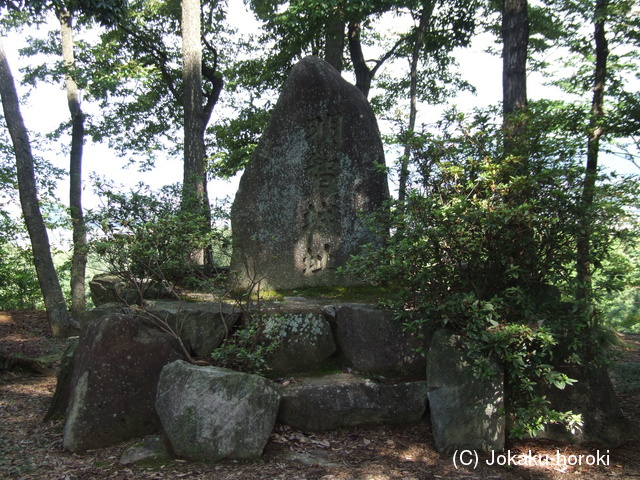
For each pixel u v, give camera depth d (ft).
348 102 21.40
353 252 21.08
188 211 20.06
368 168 21.29
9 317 38.93
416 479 11.69
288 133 21.40
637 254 16.74
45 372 22.76
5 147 38.47
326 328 16.37
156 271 18.47
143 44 47.01
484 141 15.06
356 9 34.22
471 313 13.29
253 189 21.34
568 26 25.05
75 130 41.45
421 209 13.97
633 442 14.05
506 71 23.25
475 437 13.16
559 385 12.31
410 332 15.78
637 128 20.89
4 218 38.99
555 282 13.52
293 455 12.77
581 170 13.84
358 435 13.96
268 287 20.97
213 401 12.63
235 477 11.55
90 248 18.39
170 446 12.89
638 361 21.44
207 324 16.02
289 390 14.17
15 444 13.76
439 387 13.61
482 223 13.14
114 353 14.17
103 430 13.51
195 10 38.01
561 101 21.89
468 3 39.09
